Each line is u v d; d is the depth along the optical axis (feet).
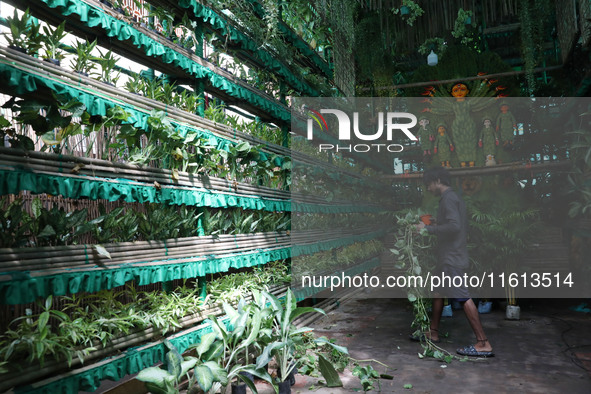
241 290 11.99
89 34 8.99
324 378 10.79
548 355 12.51
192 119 10.44
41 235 6.77
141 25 9.31
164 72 11.21
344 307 20.54
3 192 6.09
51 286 6.62
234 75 12.88
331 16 20.36
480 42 32.58
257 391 9.45
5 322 7.74
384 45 26.99
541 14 23.29
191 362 8.34
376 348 13.75
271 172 14.05
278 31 15.51
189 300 10.04
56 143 7.09
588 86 18.92
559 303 20.44
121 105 8.39
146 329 8.57
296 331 10.28
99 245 7.60
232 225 12.92
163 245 9.25
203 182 10.75
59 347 6.63
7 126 6.59
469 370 11.44
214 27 12.12
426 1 29.04
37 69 6.79
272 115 15.60
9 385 5.92
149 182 9.07
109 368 7.47
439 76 28.66
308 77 18.42
